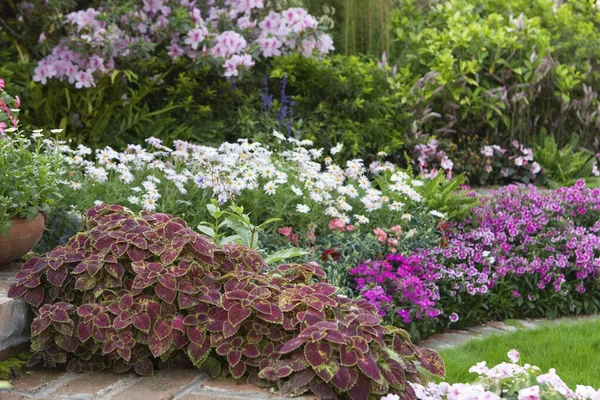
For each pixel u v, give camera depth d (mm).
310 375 2945
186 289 3285
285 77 7566
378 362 3076
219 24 7820
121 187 5184
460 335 5062
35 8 7512
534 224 5922
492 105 8969
